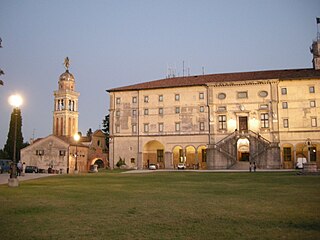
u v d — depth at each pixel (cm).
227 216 1373
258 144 7056
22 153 8556
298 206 1608
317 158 7244
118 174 5138
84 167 8931
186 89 8119
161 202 1781
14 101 2834
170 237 1055
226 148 7219
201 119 7938
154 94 8331
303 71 7806
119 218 1344
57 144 8312
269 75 7831
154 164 8338
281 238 1033
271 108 7462
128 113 8469
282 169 6712
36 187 2706
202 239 1028
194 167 7794
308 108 7306
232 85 7756
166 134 8138
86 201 1831
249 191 2327
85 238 1051
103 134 10619
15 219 1334
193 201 1816
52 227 1195
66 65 10688
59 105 10162
